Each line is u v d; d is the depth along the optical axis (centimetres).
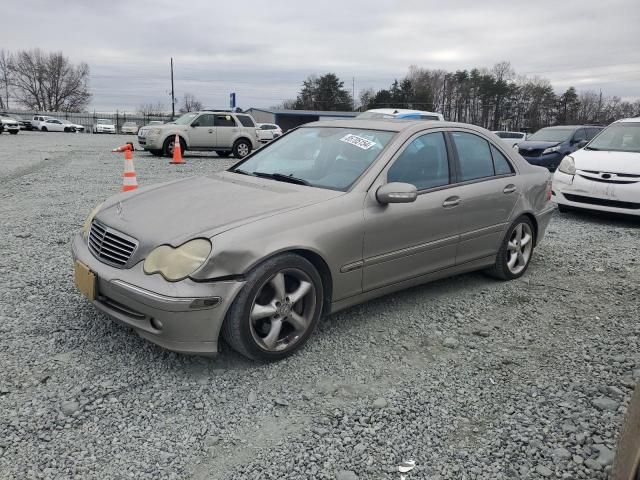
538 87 8638
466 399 304
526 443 266
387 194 367
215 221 325
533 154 1658
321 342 367
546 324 415
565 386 321
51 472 235
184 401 291
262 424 275
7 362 323
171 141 1850
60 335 360
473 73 8944
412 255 404
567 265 577
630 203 788
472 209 445
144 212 353
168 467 242
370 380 321
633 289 502
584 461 253
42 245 581
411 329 396
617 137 902
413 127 430
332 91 9550
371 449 258
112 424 270
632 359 357
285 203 350
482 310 438
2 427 263
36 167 1362
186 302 293
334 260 352
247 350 319
